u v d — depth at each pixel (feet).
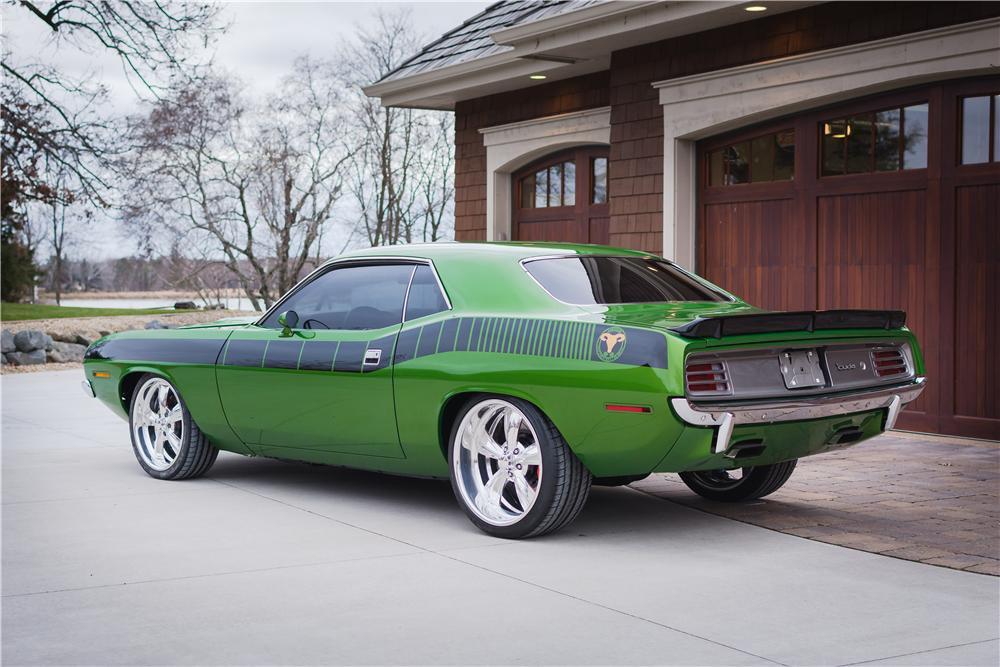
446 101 45.93
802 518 18.93
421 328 18.40
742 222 32.55
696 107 32.65
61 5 72.23
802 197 30.60
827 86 28.76
